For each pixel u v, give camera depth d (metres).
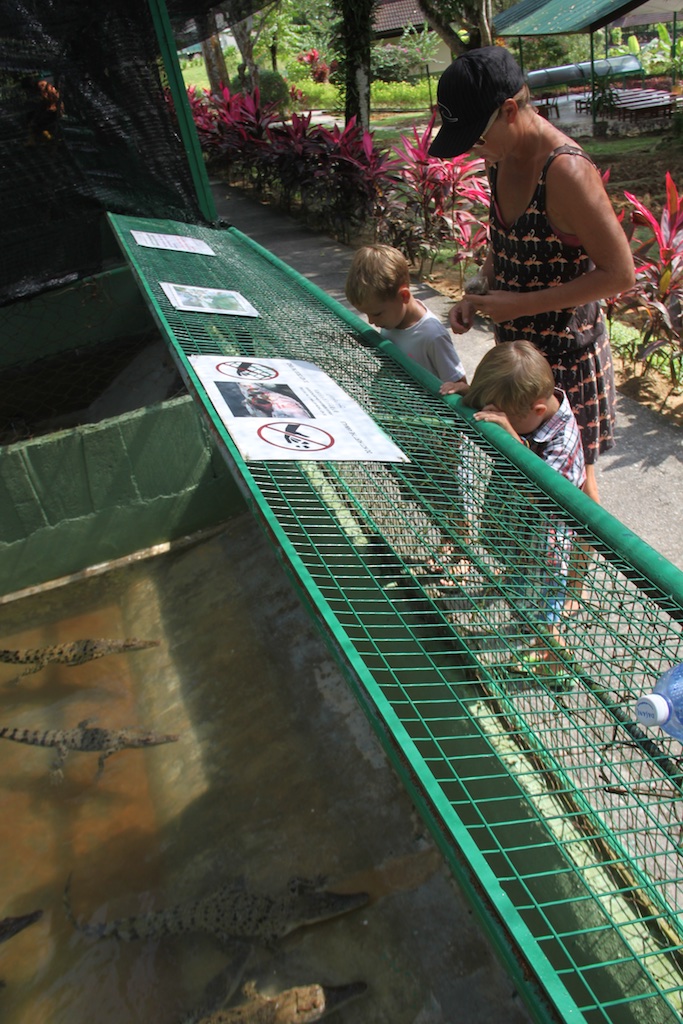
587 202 2.21
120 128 5.65
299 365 2.51
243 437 1.83
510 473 1.95
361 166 8.48
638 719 1.27
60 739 3.34
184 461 4.30
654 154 12.25
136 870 2.77
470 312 2.57
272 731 3.12
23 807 3.08
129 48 5.55
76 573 4.37
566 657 1.58
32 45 5.06
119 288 6.11
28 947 2.59
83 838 2.95
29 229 5.52
